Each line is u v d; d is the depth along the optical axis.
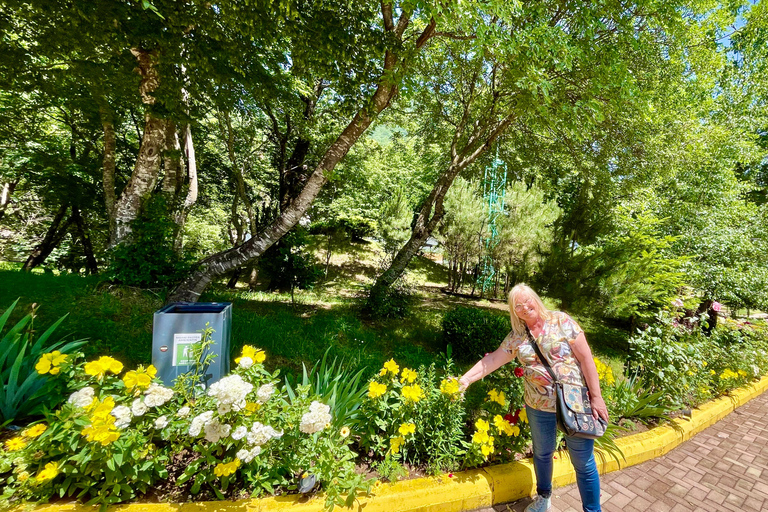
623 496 2.83
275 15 4.40
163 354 2.53
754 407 5.36
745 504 2.88
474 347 5.80
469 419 3.37
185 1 4.51
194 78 5.77
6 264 13.19
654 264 6.65
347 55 4.94
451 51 7.77
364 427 2.54
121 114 9.48
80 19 4.43
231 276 14.12
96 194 11.30
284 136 11.37
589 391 2.19
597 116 5.52
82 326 3.83
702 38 7.49
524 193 11.55
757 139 14.41
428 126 11.28
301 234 7.82
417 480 2.36
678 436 3.85
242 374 2.15
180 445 1.96
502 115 8.32
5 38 5.44
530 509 2.41
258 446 1.84
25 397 2.31
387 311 7.88
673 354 4.20
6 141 9.34
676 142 8.23
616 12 5.91
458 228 13.19
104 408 1.70
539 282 7.52
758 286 7.43
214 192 15.61
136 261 5.26
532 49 4.69
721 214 9.02
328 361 4.58
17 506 1.69
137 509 1.79
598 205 7.35
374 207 17.72
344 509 2.02
